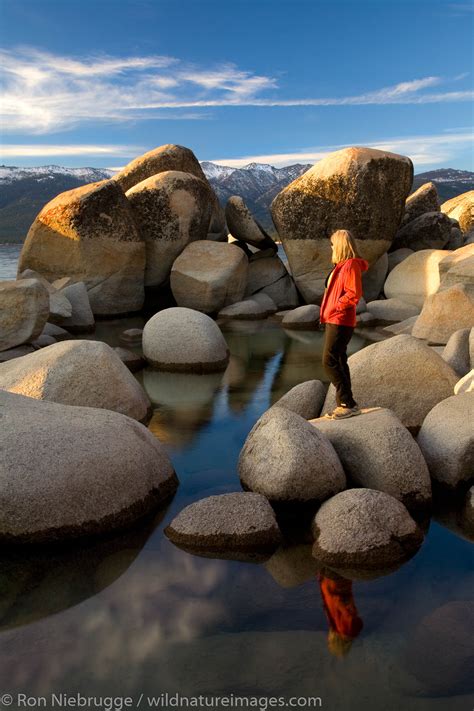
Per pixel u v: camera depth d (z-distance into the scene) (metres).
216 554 3.65
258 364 9.05
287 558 3.60
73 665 2.65
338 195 13.80
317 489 4.19
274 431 4.40
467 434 4.56
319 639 2.80
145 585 3.29
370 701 2.41
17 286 9.15
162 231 14.62
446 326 9.72
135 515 4.07
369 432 4.53
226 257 13.97
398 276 14.09
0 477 3.74
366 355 6.18
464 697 2.43
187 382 7.91
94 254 13.44
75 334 11.59
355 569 3.48
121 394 5.96
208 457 5.19
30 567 3.50
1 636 2.85
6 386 5.74
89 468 3.93
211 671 2.60
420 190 18.69
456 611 3.02
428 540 3.84
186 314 8.91
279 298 15.16
